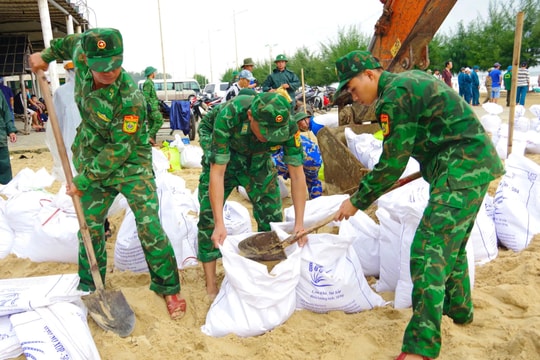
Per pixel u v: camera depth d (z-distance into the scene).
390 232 3.35
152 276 3.21
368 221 3.75
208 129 3.78
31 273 3.90
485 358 2.50
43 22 10.33
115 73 2.69
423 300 2.34
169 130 16.89
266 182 3.35
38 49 18.58
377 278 3.69
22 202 4.41
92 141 2.98
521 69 17.91
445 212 2.36
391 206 3.23
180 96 24.53
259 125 2.74
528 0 40.28
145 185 3.08
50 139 4.88
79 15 13.47
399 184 2.77
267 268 3.04
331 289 3.00
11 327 2.58
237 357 2.64
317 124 7.23
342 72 2.56
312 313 3.08
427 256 2.37
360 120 6.08
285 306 2.93
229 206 4.43
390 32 5.46
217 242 3.02
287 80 9.01
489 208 4.22
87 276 3.19
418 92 2.35
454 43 44.88
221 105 3.79
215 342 2.77
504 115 14.74
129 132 2.84
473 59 42.59
